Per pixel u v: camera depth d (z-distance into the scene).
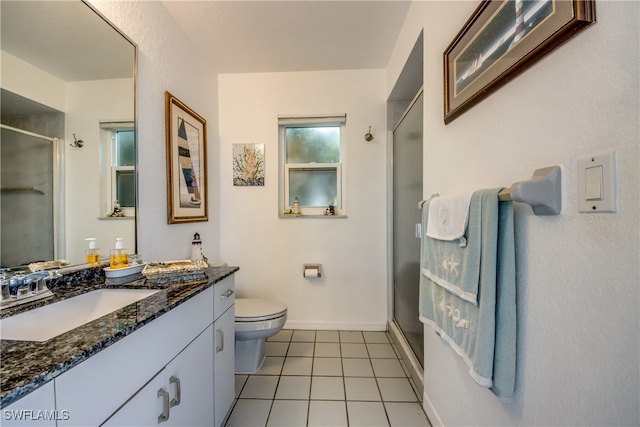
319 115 2.21
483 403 0.83
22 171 0.83
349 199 2.23
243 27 1.66
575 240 0.52
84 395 0.52
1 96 0.78
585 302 0.51
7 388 0.39
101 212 1.09
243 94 2.25
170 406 0.81
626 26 0.43
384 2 1.47
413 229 1.71
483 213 0.71
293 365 1.74
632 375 0.43
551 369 0.58
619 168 0.44
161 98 1.46
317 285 2.27
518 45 0.65
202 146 1.90
